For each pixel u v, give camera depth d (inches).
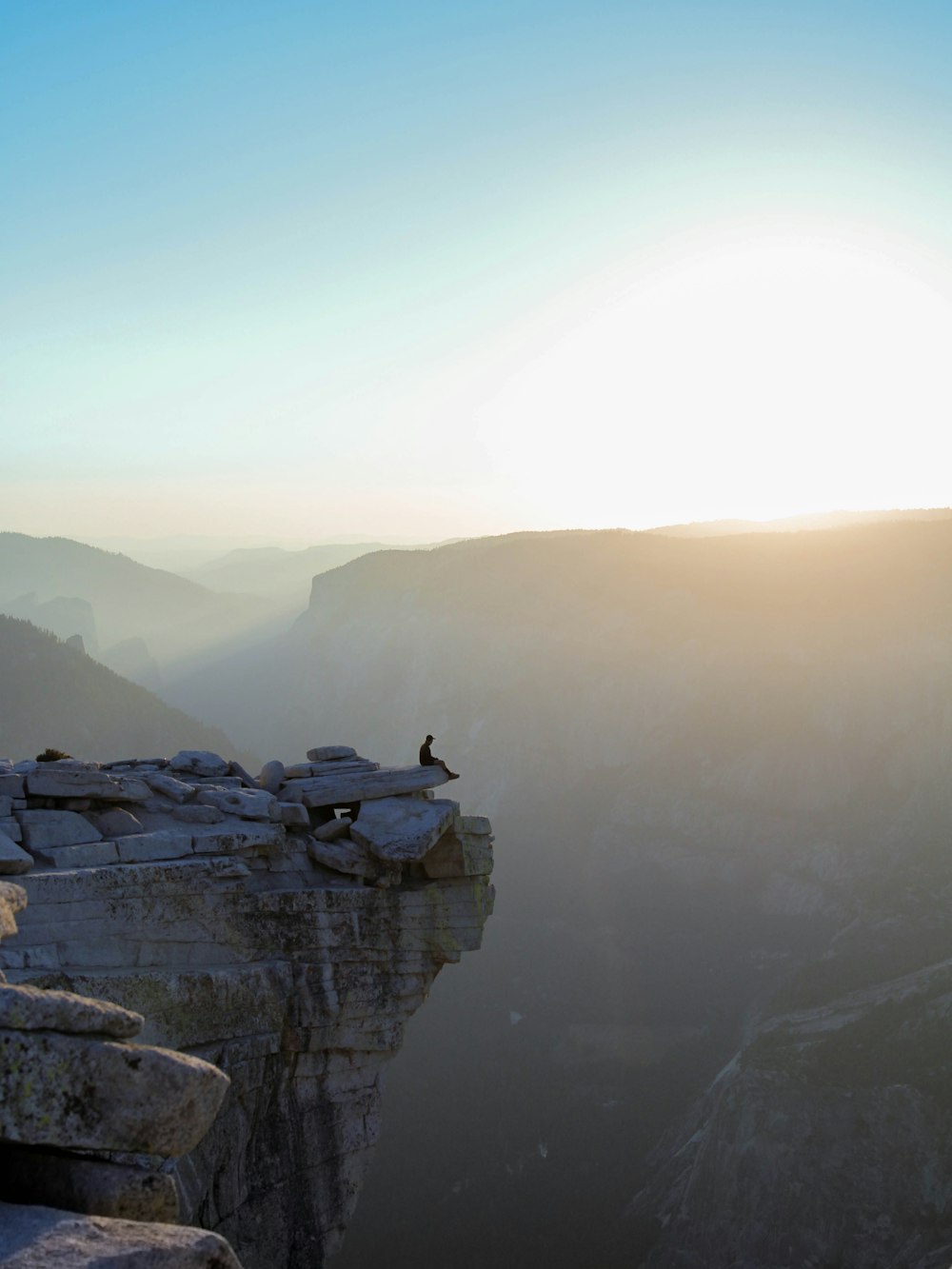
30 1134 261.4
